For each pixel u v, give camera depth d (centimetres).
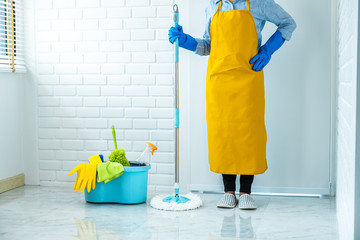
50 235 229
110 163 292
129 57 340
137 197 296
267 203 301
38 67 353
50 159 355
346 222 200
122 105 343
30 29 352
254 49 283
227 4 283
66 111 351
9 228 241
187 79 333
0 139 329
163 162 340
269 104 322
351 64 183
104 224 249
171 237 225
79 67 347
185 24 331
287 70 319
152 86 338
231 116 283
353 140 174
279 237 226
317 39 315
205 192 335
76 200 307
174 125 307
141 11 337
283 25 290
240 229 239
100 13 342
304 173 321
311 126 318
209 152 295
